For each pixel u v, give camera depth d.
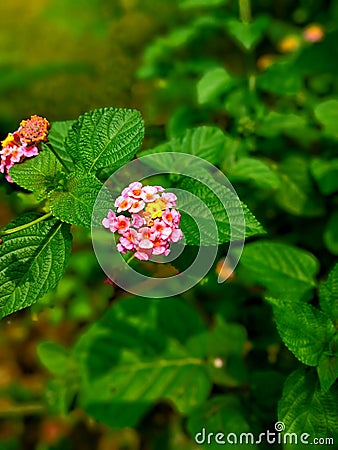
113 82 0.49
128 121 0.27
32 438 0.45
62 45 0.67
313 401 0.28
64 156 0.30
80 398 0.38
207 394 0.37
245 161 0.35
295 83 0.43
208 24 0.49
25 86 0.58
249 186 0.40
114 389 0.38
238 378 0.37
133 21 0.66
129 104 0.47
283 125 0.41
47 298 0.32
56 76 0.57
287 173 0.41
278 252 0.33
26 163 0.27
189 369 0.38
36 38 0.69
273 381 0.35
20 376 0.48
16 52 0.67
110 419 0.38
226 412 0.35
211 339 0.38
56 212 0.26
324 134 0.44
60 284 0.38
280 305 0.28
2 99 0.56
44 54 0.67
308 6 0.64
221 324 0.39
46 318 0.40
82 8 0.71
